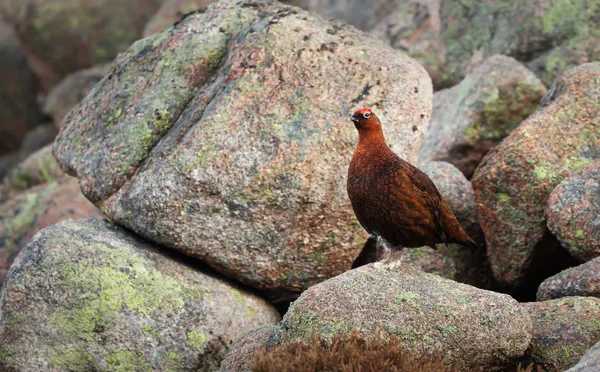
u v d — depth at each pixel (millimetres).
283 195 11516
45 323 10875
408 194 10148
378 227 10430
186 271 11750
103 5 27500
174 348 11000
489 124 15609
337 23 12938
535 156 12242
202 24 13070
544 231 12031
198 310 11281
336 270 12062
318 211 11641
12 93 29016
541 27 18219
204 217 11539
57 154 13031
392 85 11969
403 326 9398
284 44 12070
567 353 9758
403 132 11875
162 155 11742
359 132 10477
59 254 11148
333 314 9523
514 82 15711
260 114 11672
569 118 12680
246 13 13047
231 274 11969
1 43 29453
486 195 12523
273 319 12195
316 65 12008
